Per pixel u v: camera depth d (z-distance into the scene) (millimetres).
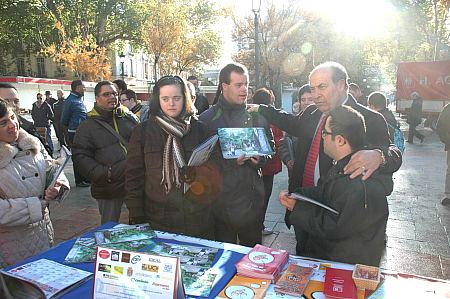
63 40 27844
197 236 2615
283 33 23453
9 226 2307
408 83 19000
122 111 3656
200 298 1537
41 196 2500
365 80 38531
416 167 8617
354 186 1861
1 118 2285
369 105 4898
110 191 3490
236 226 2910
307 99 4246
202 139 2676
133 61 49625
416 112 13211
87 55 26859
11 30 29734
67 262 1849
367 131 2396
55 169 2549
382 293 1552
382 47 30859
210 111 3035
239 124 2979
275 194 6387
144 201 2600
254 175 2926
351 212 1841
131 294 1425
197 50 35594
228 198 2854
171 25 29250
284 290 1571
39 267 1796
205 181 2631
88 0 28766
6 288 1398
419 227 4711
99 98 3492
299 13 23766
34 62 41656
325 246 2047
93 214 5246
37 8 28875
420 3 26031
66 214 5242
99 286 1472
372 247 1940
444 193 6270
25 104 18750
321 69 2475
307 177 2693
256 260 1788
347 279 1645
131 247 1966
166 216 2533
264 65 22922
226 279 1688
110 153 3438
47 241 2594
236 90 2912
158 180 2480
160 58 31734
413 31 27859
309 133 2756
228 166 2828
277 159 4238
